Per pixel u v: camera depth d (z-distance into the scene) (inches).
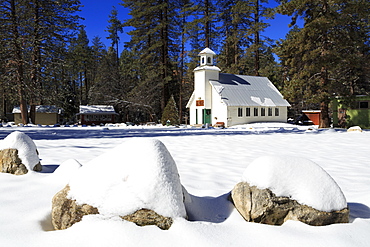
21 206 140.3
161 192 113.1
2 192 163.0
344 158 333.1
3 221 122.0
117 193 114.0
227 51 2108.8
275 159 131.0
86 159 305.4
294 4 1039.0
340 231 110.4
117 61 2551.7
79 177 123.8
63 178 185.9
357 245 101.0
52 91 1622.8
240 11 1806.1
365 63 1212.5
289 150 411.5
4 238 106.4
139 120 2349.9
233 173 242.4
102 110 2025.1
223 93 1471.5
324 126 1088.8
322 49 1063.6
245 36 1827.0
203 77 1501.0
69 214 116.3
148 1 1765.5
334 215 118.4
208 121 1499.8
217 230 107.5
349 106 1122.0
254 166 132.0
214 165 282.7
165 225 108.9
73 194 119.2
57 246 99.4
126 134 788.6
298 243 101.1
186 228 105.7
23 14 1525.6
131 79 2223.2
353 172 247.6
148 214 109.7
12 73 1430.9
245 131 954.1
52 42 1616.6
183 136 700.0
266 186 122.6
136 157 120.7
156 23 1825.8
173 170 122.6
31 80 1514.5
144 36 1802.4
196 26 1849.2
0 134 764.0
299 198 120.4
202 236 102.2
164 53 1807.3
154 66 1870.1
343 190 185.0
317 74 1103.6
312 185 122.6
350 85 1471.5
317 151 400.2
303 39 1054.4
